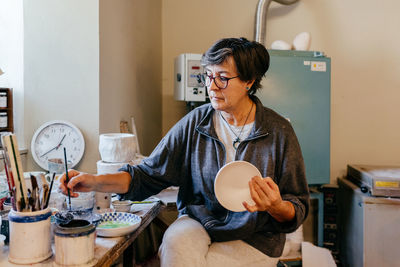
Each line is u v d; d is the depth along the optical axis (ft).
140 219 4.66
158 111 11.14
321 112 9.04
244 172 4.47
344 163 11.02
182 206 5.52
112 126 7.61
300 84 8.95
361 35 10.82
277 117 5.10
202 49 11.26
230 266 4.70
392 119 10.89
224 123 5.14
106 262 3.89
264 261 4.86
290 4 10.58
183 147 5.22
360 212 8.52
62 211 4.26
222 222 4.95
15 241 3.64
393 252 8.21
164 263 4.57
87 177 4.50
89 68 6.96
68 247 3.51
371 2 10.75
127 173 4.97
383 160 10.96
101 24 6.97
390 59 10.80
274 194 4.11
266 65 4.88
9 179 3.70
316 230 9.97
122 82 8.10
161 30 11.27
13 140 3.65
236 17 11.10
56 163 5.51
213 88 4.69
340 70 10.89
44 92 7.11
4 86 7.20
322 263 7.01
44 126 6.95
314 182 9.09
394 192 8.20
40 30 7.04
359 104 10.93
